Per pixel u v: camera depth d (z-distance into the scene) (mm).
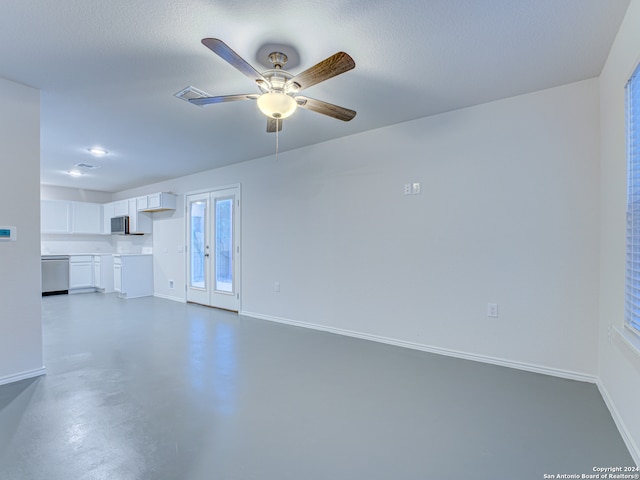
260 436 1866
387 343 3523
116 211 7293
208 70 2377
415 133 3338
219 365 2926
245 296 5008
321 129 3605
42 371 2703
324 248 4055
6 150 2510
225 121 3328
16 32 1936
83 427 1943
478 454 1711
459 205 3094
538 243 2738
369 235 3662
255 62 2275
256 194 4836
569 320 2623
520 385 2508
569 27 1913
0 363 2486
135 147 4215
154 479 1519
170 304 5828
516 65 2332
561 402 2248
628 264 1845
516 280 2830
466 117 3053
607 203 2283
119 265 6500
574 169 2604
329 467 1611
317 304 4125
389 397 2330
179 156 4672
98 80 2514
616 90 2059
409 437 1859
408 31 1951
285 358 3104
